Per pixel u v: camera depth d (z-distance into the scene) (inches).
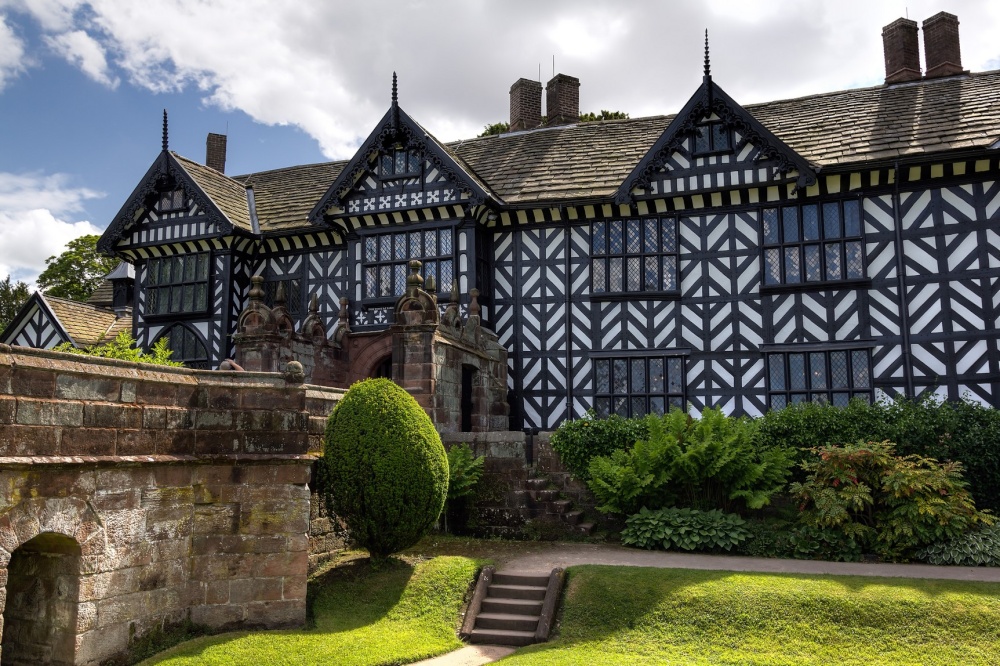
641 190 592.7
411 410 375.9
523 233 636.1
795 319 561.6
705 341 581.3
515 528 451.8
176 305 713.6
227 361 381.1
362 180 651.5
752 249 577.0
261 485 319.9
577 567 366.9
